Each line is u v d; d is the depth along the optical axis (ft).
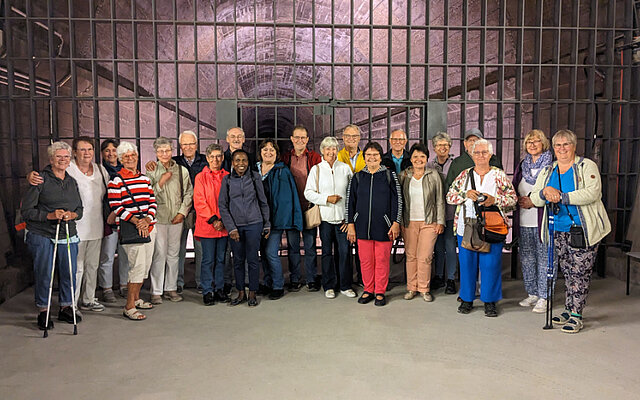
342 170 19.53
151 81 33.94
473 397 11.06
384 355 13.52
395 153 20.26
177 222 18.74
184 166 19.49
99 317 17.06
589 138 22.52
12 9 20.45
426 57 21.94
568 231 15.51
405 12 35.42
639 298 18.98
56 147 15.47
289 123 79.87
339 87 51.72
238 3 37.76
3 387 11.56
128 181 16.44
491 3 27.48
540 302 17.53
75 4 24.29
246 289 20.94
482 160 16.80
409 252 19.24
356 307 18.24
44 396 11.10
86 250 17.44
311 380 11.92
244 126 79.20
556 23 21.98
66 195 15.80
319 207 19.54
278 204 19.20
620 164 22.84
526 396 11.10
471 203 16.92
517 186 18.06
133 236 16.48
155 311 17.83
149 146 35.32
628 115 22.33
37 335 15.20
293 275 20.63
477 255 17.20
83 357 13.42
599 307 17.95
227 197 18.06
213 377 12.10
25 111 22.33
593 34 21.97
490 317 16.97
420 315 17.21
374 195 18.33
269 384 11.70
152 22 20.79
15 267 20.47
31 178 15.33
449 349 13.97
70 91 24.99
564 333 15.30
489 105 29.86
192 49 38.65
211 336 15.10
